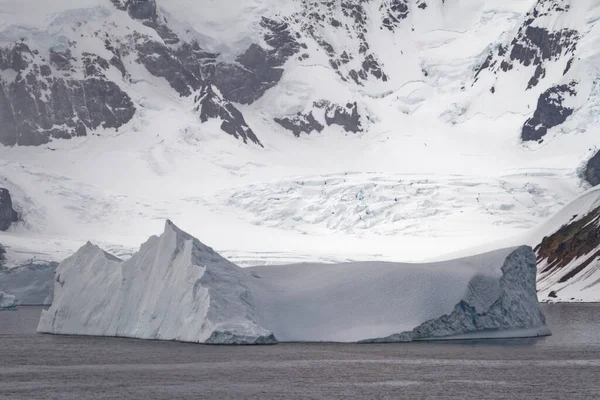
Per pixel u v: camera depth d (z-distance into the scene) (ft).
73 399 308.19
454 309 436.76
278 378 346.54
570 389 328.70
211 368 366.84
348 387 330.54
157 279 439.22
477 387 331.98
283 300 441.68
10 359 397.60
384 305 437.58
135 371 361.71
